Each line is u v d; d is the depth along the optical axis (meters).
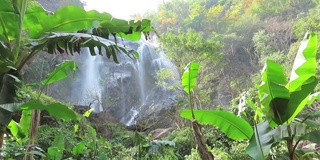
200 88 10.77
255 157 2.23
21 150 2.52
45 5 14.88
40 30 2.62
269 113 2.39
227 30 17.08
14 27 2.42
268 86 2.34
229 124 2.67
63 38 2.46
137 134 4.34
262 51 13.94
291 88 2.35
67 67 3.02
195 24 18.39
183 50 10.16
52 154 3.00
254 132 2.45
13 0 2.19
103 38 2.64
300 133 2.10
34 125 2.73
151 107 14.93
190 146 8.29
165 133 11.95
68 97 13.98
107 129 11.65
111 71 16.16
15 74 2.24
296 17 15.35
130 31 2.89
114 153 6.96
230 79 13.71
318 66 7.57
